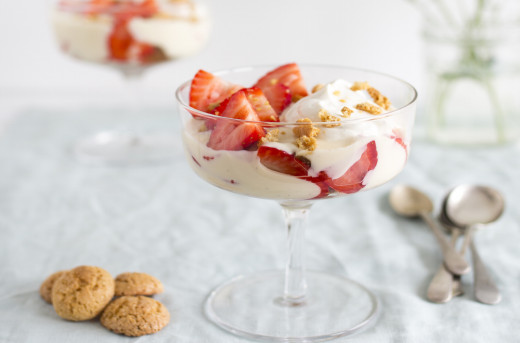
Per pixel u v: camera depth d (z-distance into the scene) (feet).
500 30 2.12
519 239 1.70
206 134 1.34
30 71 2.80
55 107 2.80
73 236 1.74
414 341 1.39
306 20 2.69
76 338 1.41
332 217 1.82
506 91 2.17
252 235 1.75
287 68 1.46
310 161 1.30
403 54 2.71
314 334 1.42
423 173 2.04
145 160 2.17
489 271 1.58
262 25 2.71
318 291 1.54
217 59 2.77
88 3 2.16
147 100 2.81
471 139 2.21
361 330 1.43
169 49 2.19
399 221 1.79
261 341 1.41
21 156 2.19
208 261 1.65
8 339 1.41
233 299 1.52
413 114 1.39
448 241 1.67
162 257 1.66
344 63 2.74
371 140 1.30
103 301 1.44
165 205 1.89
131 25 2.13
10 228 1.78
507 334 1.40
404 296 1.51
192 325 1.45
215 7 2.69
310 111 1.35
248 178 1.33
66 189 1.98
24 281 1.57
